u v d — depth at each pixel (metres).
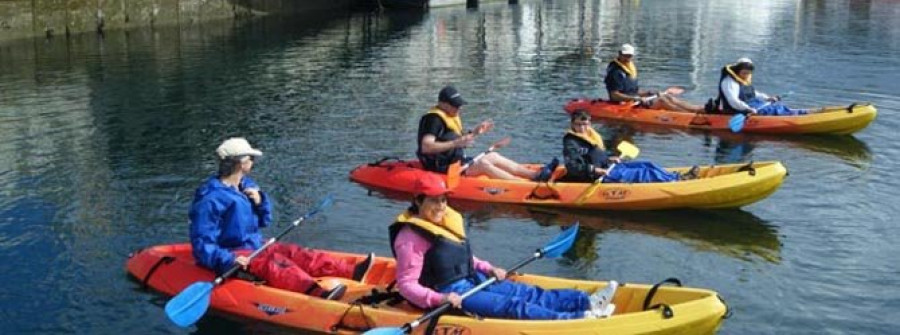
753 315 7.63
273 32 32.47
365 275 7.59
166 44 28.25
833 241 9.48
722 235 9.66
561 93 19.14
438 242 6.55
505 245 9.44
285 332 7.05
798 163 12.80
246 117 16.61
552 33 32.25
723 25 34.12
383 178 11.49
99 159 13.32
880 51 25.56
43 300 7.95
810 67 22.47
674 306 6.30
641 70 22.23
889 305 7.84
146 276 8.06
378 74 22.20
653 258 9.02
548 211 10.45
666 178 10.51
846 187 11.54
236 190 7.54
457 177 10.55
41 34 29.03
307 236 9.77
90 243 9.46
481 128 10.83
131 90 19.70
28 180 12.09
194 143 14.45
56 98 18.55
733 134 14.57
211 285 7.04
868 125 15.24
